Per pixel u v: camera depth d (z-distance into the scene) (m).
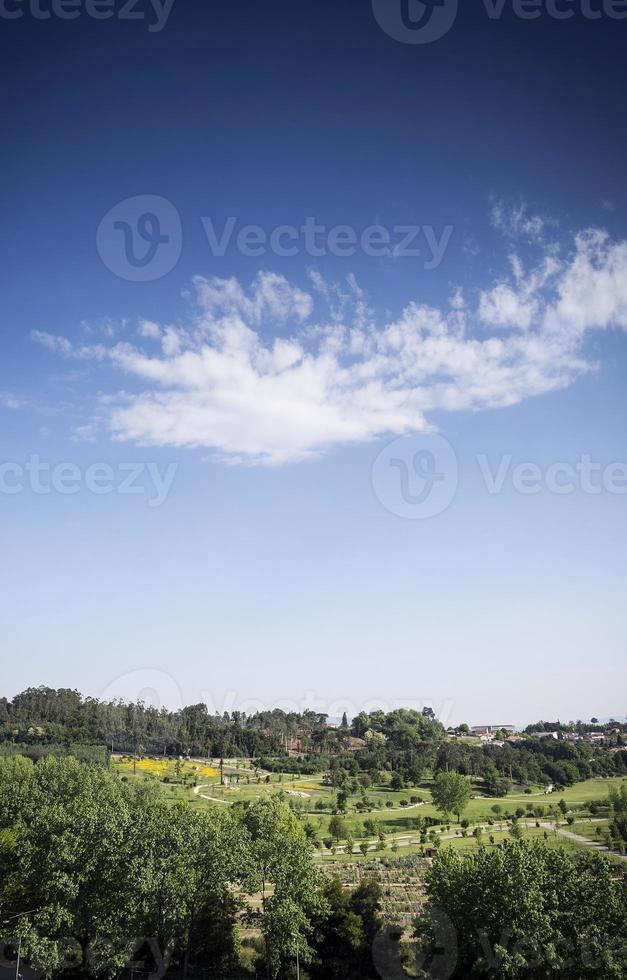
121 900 56.31
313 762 187.38
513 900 48.38
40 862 60.59
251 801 128.50
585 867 50.84
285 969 55.41
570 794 153.25
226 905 59.62
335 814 130.25
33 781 94.88
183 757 187.38
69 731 185.88
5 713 195.62
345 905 58.22
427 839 108.38
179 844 57.00
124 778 137.62
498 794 153.75
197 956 59.25
